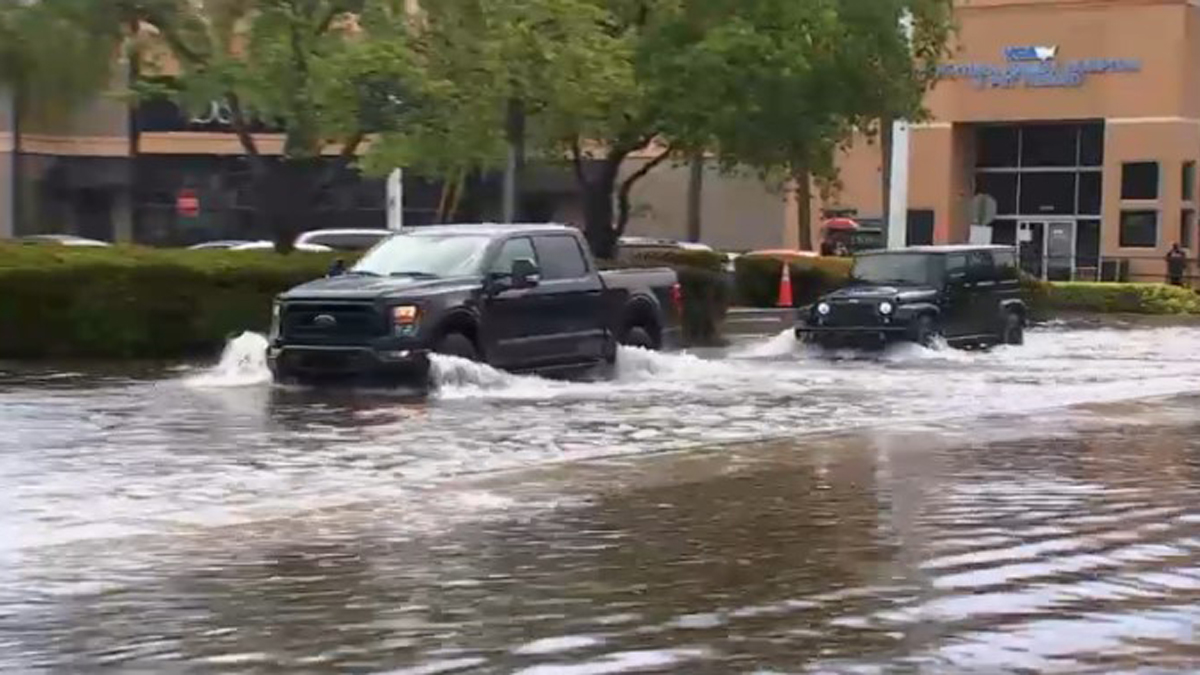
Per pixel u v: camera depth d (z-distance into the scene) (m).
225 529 10.76
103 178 60.84
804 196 54.97
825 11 31.55
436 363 19.58
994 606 8.45
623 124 32.06
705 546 10.20
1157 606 8.45
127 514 11.28
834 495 12.32
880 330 28.78
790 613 8.30
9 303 23.44
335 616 8.26
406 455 14.26
